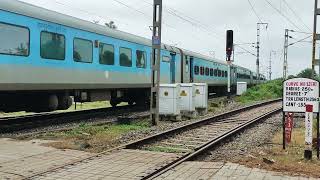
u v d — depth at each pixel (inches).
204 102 914.1
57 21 649.0
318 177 325.1
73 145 446.6
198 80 1368.1
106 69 788.6
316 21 708.7
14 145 442.0
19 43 570.9
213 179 316.2
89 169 343.3
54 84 644.1
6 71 550.3
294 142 514.6
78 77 703.7
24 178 308.8
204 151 452.4
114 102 981.8
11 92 615.2
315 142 462.9
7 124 636.1
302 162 383.2
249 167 357.1
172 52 1114.1
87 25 733.3
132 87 898.1
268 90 1935.3
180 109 800.9
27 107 665.6
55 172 330.3
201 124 710.5
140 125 673.6
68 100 727.1
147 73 966.4
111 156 398.3
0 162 359.3
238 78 2113.7
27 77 587.5
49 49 630.5
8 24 550.3
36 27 602.5
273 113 953.5
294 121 798.5
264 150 460.1
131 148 454.9
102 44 775.1
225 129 655.1
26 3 598.2
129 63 879.7
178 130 602.9
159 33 685.3
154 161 378.0
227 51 1342.3
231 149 486.6
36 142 462.0
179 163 373.4
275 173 335.6
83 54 717.3
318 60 713.0
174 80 1139.3
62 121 684.7
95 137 517.3
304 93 426.0
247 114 945.5
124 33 874.1
